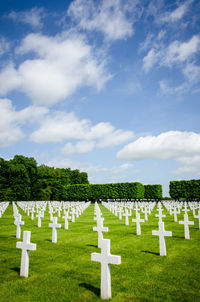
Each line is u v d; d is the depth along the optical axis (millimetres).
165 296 4336
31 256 7332
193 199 40531
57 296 4398
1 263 6629
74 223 16156
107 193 49062
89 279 5285
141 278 5277
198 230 11961
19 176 54062
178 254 7332
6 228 14008
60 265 6352
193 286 4793
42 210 22031
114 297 4281
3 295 4469
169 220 16594
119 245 8812
